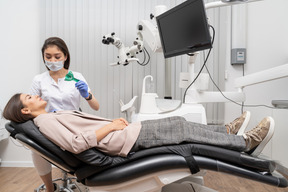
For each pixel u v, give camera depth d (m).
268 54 2.60
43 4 2.54
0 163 2.65
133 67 2.60
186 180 1.56
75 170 1.20
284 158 2.05
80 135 1.10
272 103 2.39
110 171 1.12
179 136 1.18
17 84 2.66
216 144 1.16
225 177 2.26
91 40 2.58
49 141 1.11
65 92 1.79
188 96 1.78
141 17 2.57
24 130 1.13
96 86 2.60
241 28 2.54
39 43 2.60
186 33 1.60
